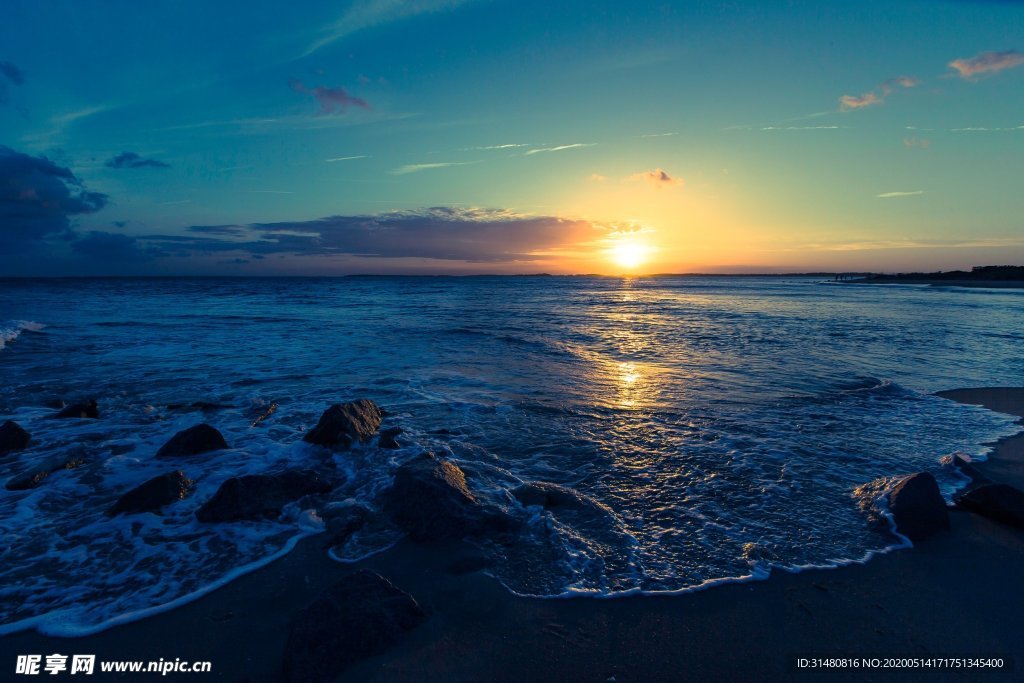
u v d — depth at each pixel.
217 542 4.12
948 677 2.82
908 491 4.60
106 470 5.62
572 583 3.61
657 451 6.32
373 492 5.03
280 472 5.55
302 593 3.47
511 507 4.66
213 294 48.25
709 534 4.32
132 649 2.95
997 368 11.70
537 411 8.05
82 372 10.80
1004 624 3.26
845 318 23.44
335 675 2.74
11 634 3.06
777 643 3.08
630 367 11.60
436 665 2.84
